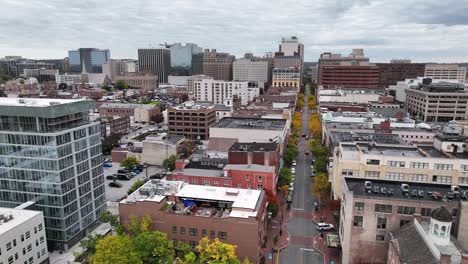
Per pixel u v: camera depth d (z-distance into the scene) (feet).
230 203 257.34
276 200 320.91
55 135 248.93
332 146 411.34
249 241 235.81
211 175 342.64
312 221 326.44
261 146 395.14
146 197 266.98
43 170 257.96
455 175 311.47
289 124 644.69
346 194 241.35
